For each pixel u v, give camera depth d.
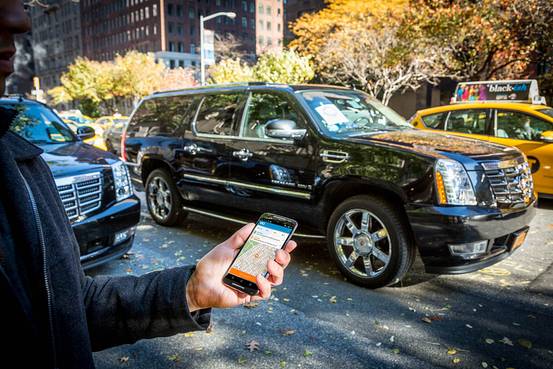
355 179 3.90
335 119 4.48
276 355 2.85
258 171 4.67
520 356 2.82
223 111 5.25
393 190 3.66
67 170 3.68
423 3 16.14
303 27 24.28
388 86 19.89
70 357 0.82
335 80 22.41
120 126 13.75
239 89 5.17
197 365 2.75
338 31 19.95
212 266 1.08
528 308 3.52
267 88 4.86
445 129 8.11
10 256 0.74
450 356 2.82
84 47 90.19
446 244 3.45
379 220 3.77
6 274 0.71
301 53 23.77
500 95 8.62
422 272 4.32
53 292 0.80
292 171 4.37
